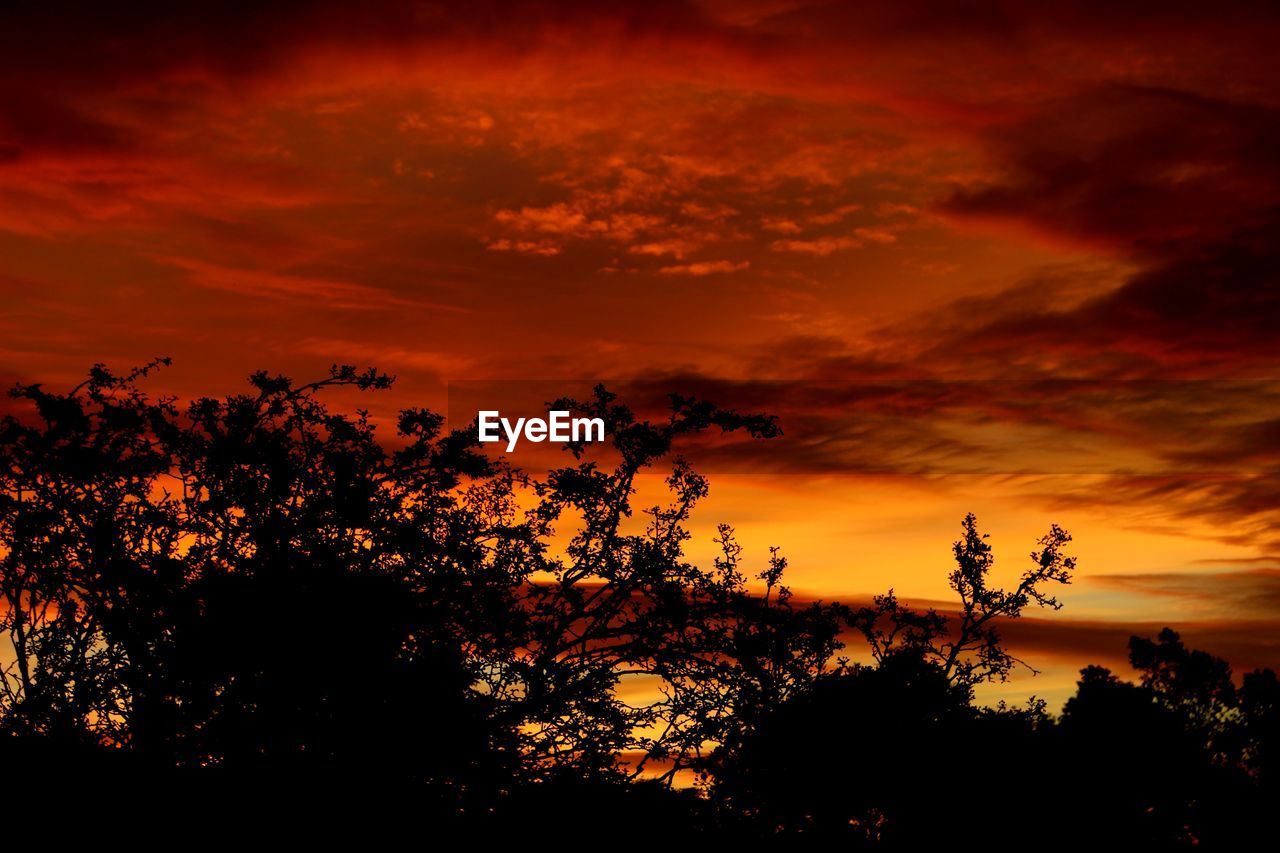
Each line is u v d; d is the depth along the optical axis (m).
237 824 12.62
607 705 13.99
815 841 15.97
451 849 13.23
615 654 14.55
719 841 15.07
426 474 14.64
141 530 13.60
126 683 12.75
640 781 14.25
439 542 14.21
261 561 13.40
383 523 13.98
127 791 12.58
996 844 18.75
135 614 12.86
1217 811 32.34
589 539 14.95
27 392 13.88
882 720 16.11
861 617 17.20
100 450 13.82
